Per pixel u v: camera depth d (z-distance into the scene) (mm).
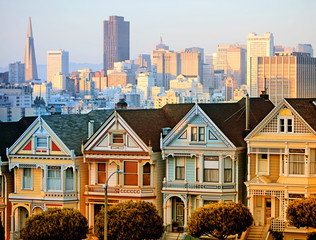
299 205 121250
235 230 122562
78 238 127188
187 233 130500
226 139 131750
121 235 124438
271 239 127500
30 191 142125
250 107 146125
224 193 132250
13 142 150250
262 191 129125
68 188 140000
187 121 134000
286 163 127750
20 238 139375
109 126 137625
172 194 135375
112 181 138375
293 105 128500
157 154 137250
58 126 142625
